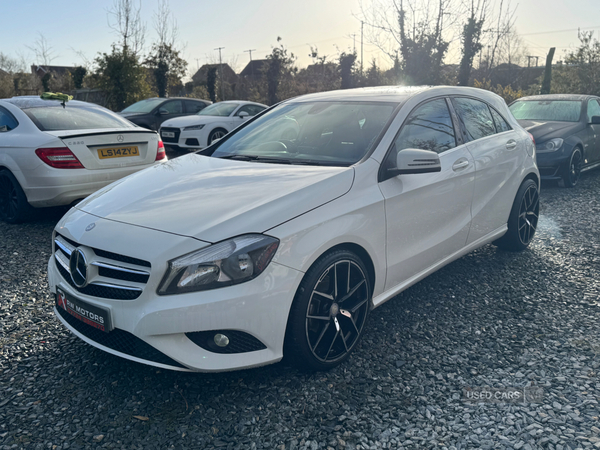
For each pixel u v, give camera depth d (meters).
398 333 2.94
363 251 2.61
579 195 6.75
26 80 31.62
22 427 2.11
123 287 2.15
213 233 2.14
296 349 2.33
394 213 2.75
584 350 2.71
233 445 2.01
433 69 15.12
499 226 3.95
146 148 5.45
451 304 3.34
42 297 3.47
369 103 3.26
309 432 2.08
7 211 5.38
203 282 2.07
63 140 4.83
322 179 2.52
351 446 1.99
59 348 2.78
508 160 3.88
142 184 2.80
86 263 2.25
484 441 2.00
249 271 2.11
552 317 3.13
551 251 4.39
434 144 3.19
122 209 2.46
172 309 2.05
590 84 19.42
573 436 2.01
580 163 7.48
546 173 7.22
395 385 2.41
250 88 31.48
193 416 2.19
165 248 2.09
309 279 2.30
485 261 4.16
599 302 3.33
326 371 2.52
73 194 4.92
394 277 2.87
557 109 8.17
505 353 2.70
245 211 2.25
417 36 14.92
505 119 4.14
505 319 3.11
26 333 2.95
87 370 2.55
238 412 2.21
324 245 2.33
